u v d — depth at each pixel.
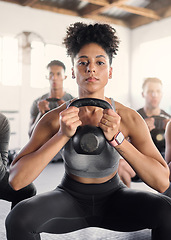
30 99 5.79
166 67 6.49
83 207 1.03
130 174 1.77
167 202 0.96
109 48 1.04
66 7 6.26
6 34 5.66
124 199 1.02
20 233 0.89
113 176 1.08
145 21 6.88
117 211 1.02
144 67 7.01
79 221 1.02
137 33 7.18
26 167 0.95
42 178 3.21
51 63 3.59
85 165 1.00
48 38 6.08
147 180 1.00
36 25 5.98
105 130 0.92
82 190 1.03
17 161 1.01
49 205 0.95
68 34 1.09
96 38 1.02
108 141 0.95
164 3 6.27
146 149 1.04
